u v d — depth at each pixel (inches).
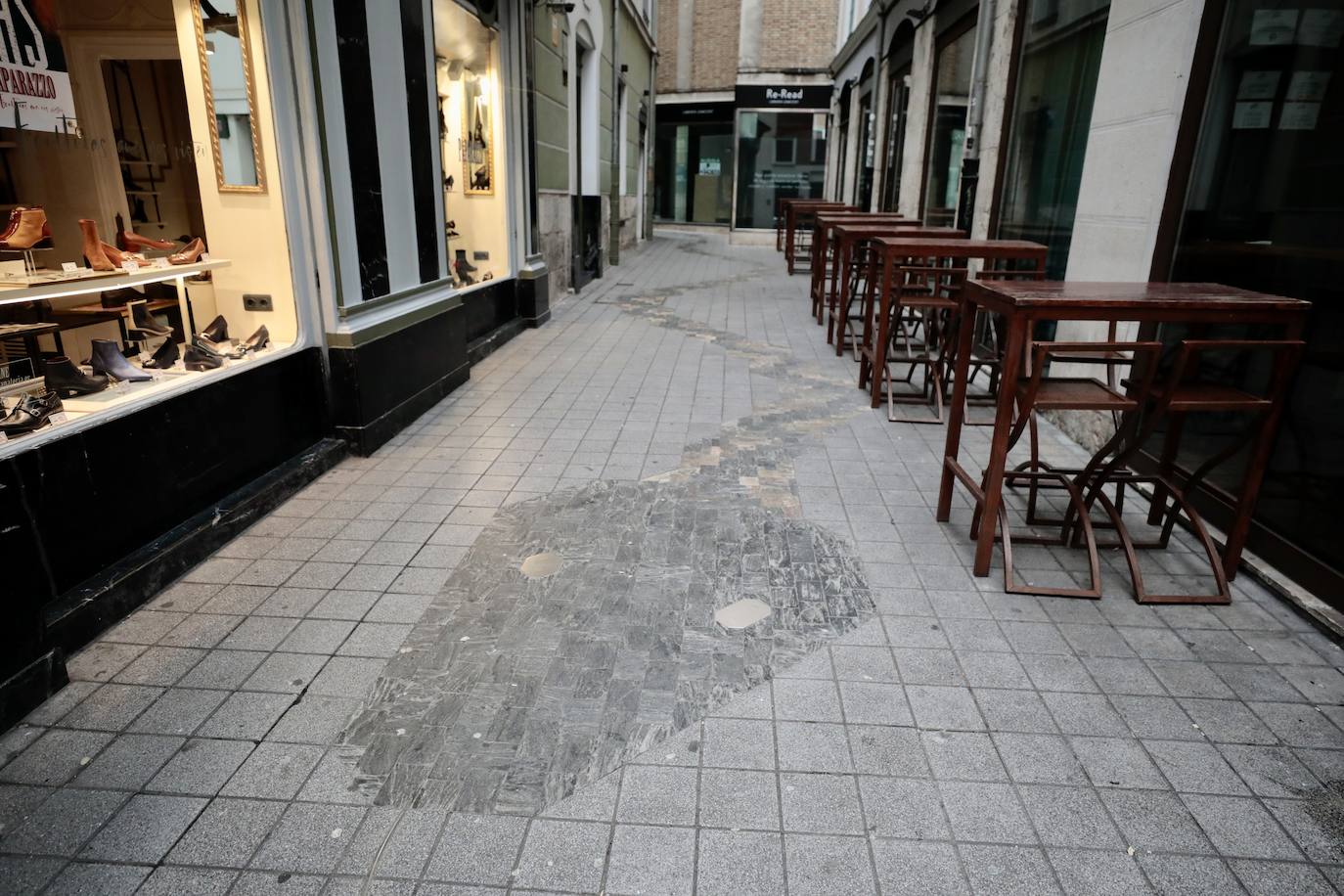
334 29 163.8
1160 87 169.6
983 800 84.4
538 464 180.9
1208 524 150.8
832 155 814.5
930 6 399.9
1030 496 149.2
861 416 223.5
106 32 143.0
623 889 72.9
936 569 134.8
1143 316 115.2
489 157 313.9
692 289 482.3
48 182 136.5
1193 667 108.5
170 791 83.5
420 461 181.6
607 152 578.9
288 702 97.8
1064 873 75.8
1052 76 249.6
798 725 95.3
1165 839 80.0
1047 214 251.4
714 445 195.9
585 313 385.7
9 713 91.9
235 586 125.5
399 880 73.4
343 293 173.8
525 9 314.5
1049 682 104.7
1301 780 88.3
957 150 369.4
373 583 127.0
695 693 100.8
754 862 76.0
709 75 951.6
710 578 130.2
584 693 100.3
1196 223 161.6
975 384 270.4
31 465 102.7
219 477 144.6
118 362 132.4
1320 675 107.2
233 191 159.5
